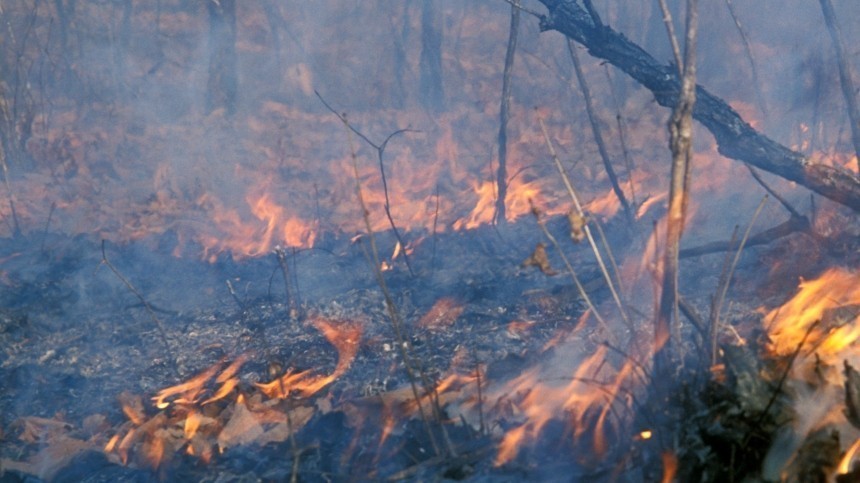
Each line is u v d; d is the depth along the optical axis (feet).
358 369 16.05
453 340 17.07
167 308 21.66
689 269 19.36
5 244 28.32
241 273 24.17
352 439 12.07
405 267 22.68
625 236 21.74
